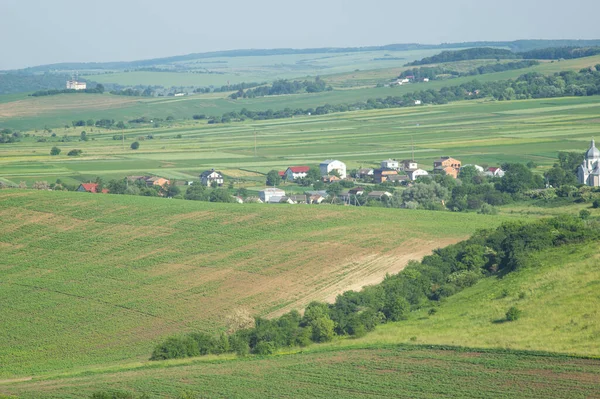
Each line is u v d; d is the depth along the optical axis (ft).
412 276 403.95
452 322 346.54
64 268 486.79
